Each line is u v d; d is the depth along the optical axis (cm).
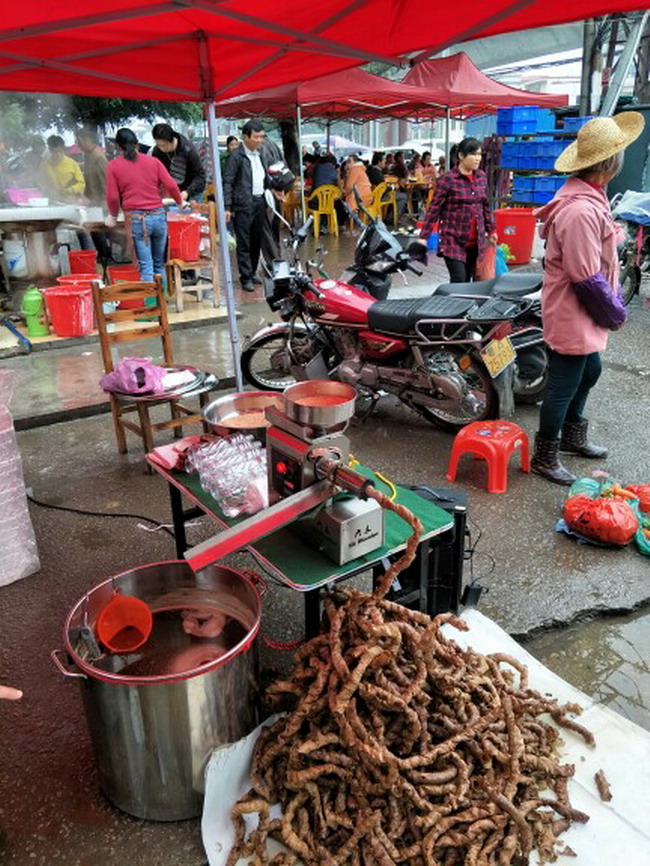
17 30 265
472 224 604
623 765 209
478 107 1497
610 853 184
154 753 190
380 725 188
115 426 439
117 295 429
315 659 199
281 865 181
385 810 186
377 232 513
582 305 348
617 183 1115
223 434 263
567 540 335
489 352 406
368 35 296
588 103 1162
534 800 191
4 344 647
